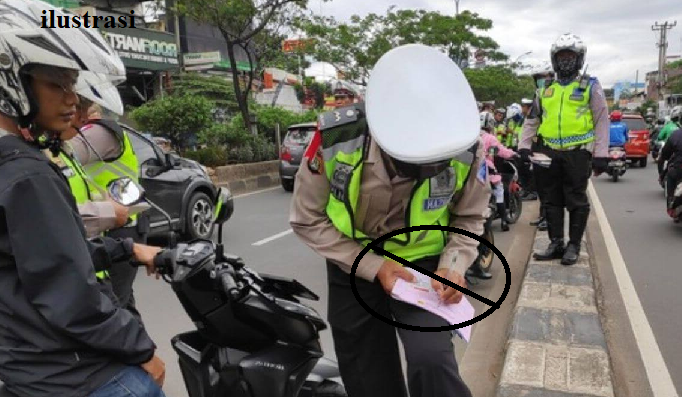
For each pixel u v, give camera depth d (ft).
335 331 7.48
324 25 72.79
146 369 5.34
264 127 55.93
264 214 32.81
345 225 6.65
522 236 25.80
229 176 43.04
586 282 16.06
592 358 11.11
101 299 4.89
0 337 4.95
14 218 4.50
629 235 25.95
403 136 5.87
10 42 4.63
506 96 132.57
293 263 21.25
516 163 30.22
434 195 6.53
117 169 8.45
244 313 6.53
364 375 7.47
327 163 6.52
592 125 17.15
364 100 6.65
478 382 11.71
